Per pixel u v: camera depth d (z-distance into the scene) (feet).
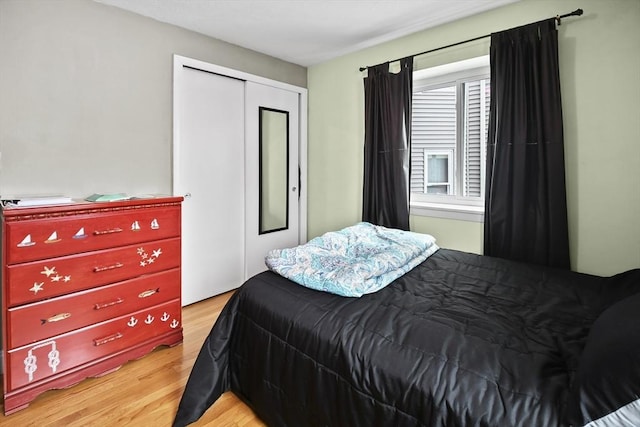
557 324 3.90
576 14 6.10
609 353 2.44
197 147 8.91
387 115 8.95
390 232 7.40
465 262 6.31
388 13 7.61
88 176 7.04
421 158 9.55
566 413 2.48
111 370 5.96
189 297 9.07
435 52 8.25
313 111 11.39
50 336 5.28
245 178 10.09
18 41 6.07
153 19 7.86
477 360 3.13
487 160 7.27
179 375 5.94
